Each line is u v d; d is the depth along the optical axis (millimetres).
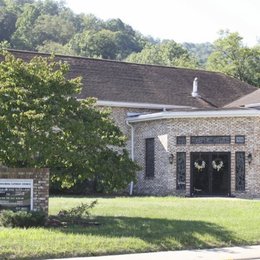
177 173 31297
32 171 17406
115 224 17141
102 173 17891
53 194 30828
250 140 30141
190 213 20469
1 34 99062
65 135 17016
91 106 19500
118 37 102625
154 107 35188
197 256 13641
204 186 30938
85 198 27625
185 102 36656
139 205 23156
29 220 16234
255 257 13656
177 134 31391
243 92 40938
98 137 17359
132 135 34188
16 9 111312
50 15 122875
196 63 77250
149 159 33250
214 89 39875
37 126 16672
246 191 30047
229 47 62688
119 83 36031
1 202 17203
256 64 62281
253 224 17781
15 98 17188
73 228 16188
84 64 36594
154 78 38250
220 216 19672
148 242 14758
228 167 30547
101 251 13805
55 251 13375
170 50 88062
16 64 17594
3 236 14242
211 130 30859
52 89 17688
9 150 16500
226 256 13688
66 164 17875
